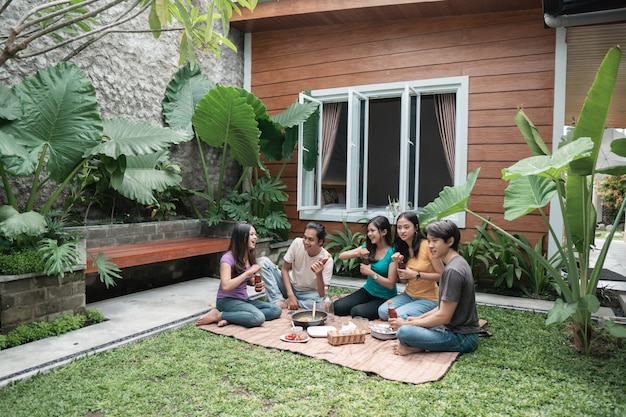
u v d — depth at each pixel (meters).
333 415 2.23
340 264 5.85
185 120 5.94
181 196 6.08
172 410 2.26
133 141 3.91
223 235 5.94
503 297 4.88
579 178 3.00
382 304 3.86
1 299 3.24
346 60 6.27
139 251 4.62
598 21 3.92
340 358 2.93
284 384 2.55
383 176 9.77
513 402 2.36
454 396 2.41
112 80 5.25
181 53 3.15
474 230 5.55
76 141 3.70
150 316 3.95
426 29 5.80
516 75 5.36
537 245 4.97
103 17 5.11
